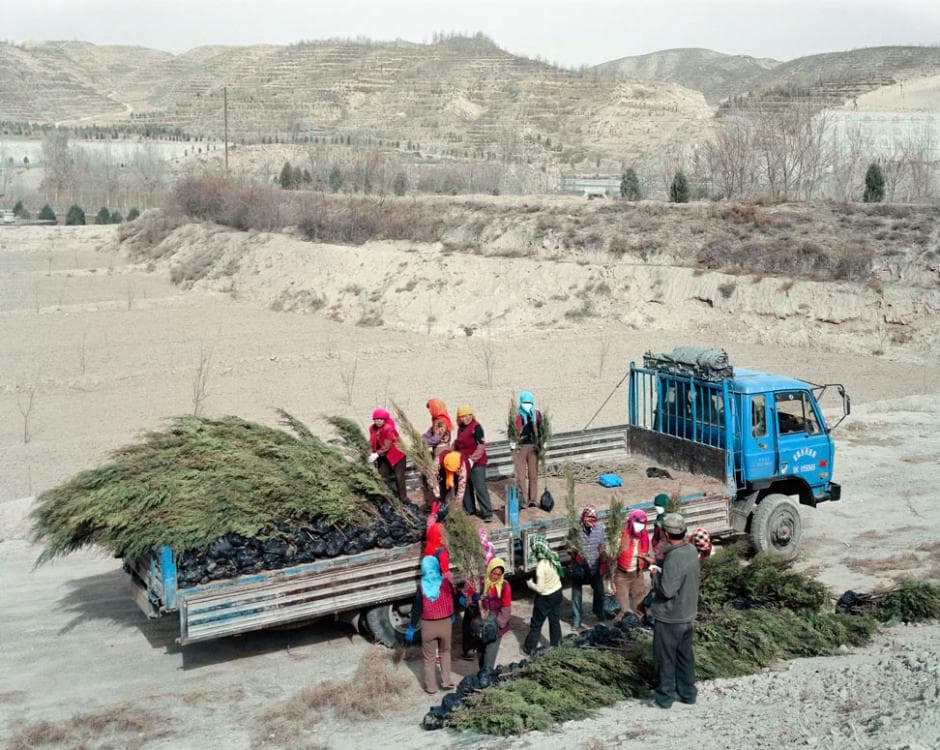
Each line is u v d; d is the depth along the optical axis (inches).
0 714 384.5
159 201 3961.6
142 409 1017.5
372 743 350.0
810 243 1614.2
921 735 287.7
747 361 1331.2
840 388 570.3
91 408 1025.5
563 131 7869.1
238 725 373.1
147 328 1590.8
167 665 434.6
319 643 460.4
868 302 1469.0
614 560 451.2
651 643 394.0
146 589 418.0
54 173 4397.1
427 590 392.8
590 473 568.7
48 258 2608.3
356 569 415.5
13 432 921.5
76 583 547.8
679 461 571.5
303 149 6245.1
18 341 1449.3
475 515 478.6
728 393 535.8
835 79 7165.4
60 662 437.4
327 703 390.6
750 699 356.2
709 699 361.4
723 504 525.3
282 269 1968.5
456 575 431.2
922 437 900.0
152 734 366.0
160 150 6343.5
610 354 1368.1
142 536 391.5
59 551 425.7
